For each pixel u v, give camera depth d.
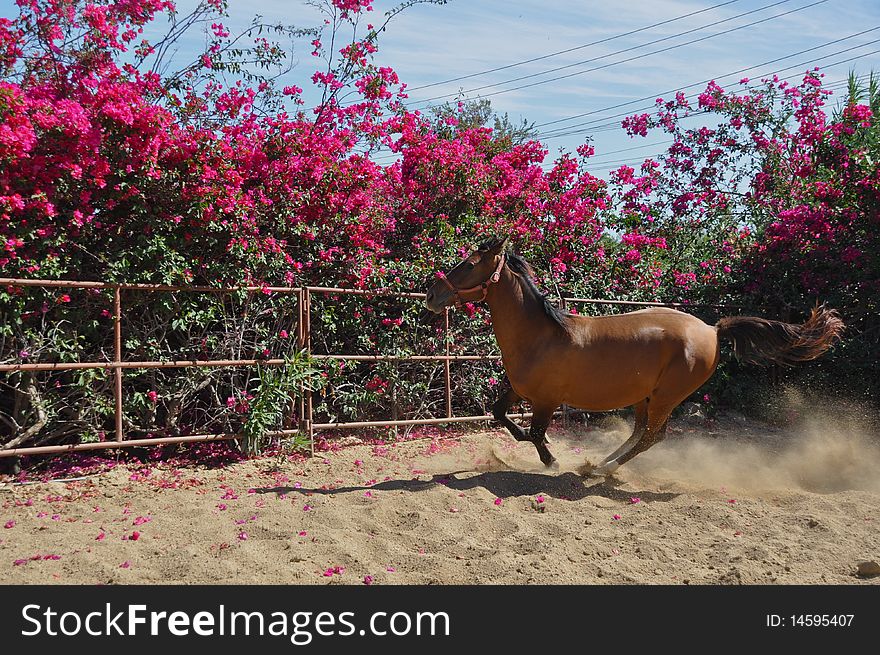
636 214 13.33
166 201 7.18
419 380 9.05
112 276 6.69
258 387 7.44
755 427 10.27
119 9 8.23
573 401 6.68
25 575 4.27
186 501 5.82
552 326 6.55
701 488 6.58
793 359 7.09
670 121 15.03
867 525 5.50
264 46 9.16
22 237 6.26
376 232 9.26
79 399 6.79
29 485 6.13
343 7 9.49
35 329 6.54
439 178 10.24
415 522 5.36
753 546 4.96
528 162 11.73
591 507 5.92
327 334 8.41
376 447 8.16
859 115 11.17
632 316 6.77
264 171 8.12
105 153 6.77
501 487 6.37
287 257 7.89
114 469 6.66
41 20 7.76
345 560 4.63
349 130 9.46
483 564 4.60
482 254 6.56
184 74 8.88
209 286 7.31
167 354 7.15
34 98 7.16
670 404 6.70
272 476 6.80
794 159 13.77
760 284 11.95
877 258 10.80
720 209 14.36
